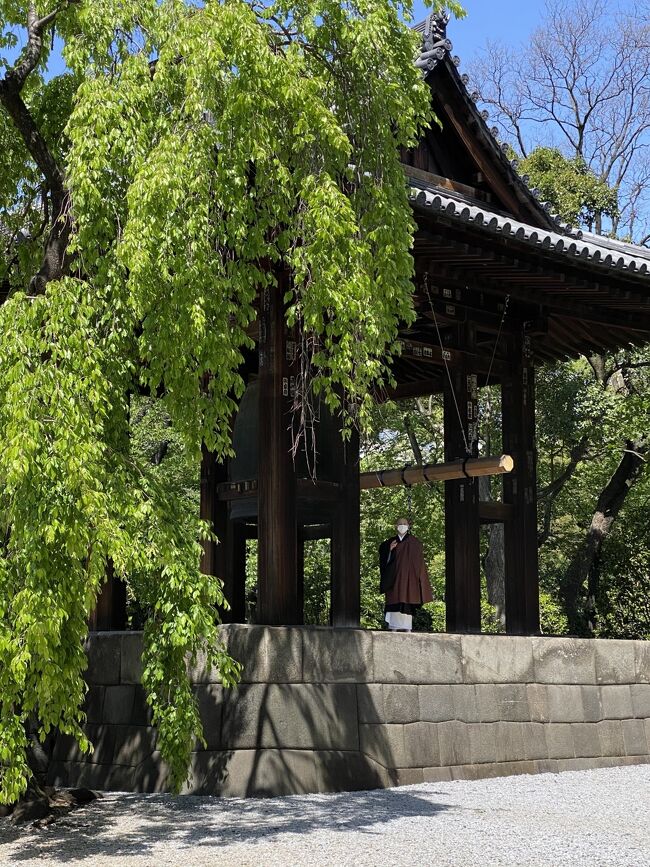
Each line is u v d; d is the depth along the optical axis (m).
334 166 7.98
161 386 11.62
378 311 7.67
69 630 6.93
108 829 7.98
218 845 7.22
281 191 7.68
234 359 7.52
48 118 9.70
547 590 24.12
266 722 9.34
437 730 10.45
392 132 8.38
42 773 9.52
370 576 23.41
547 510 24.11
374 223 8.07
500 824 8.00
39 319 7.12
